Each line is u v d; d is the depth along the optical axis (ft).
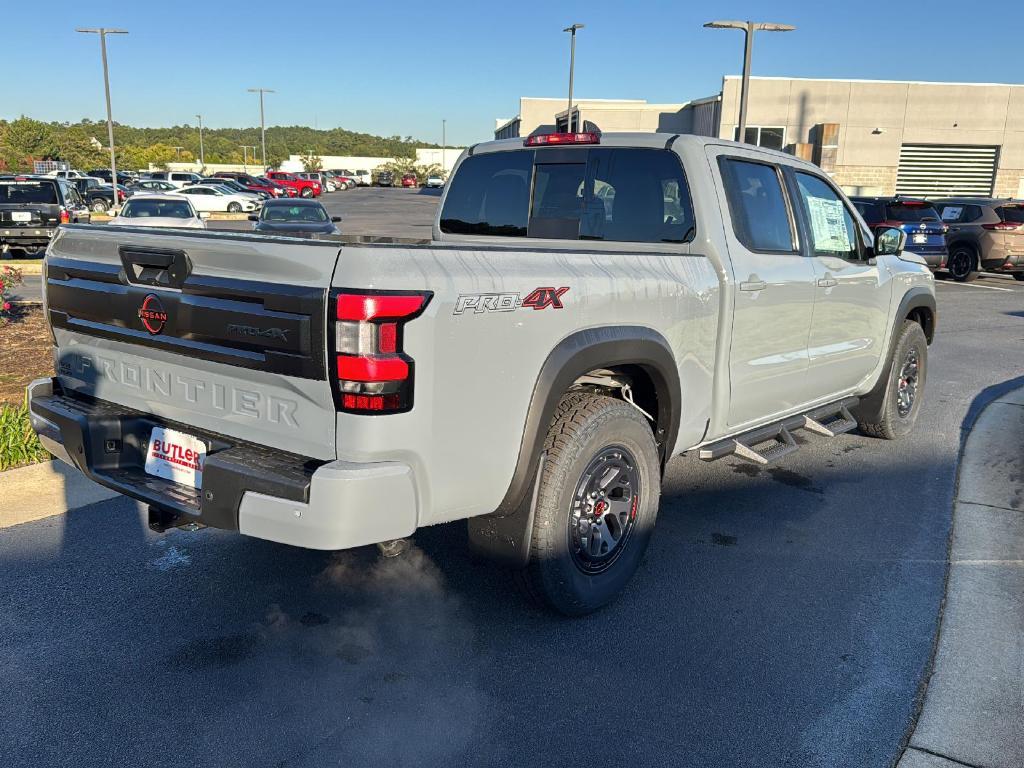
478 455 9.65
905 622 11.89
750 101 119.55
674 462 18.99
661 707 9.86
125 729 9.27
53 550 13.48
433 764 8.80
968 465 18.53
